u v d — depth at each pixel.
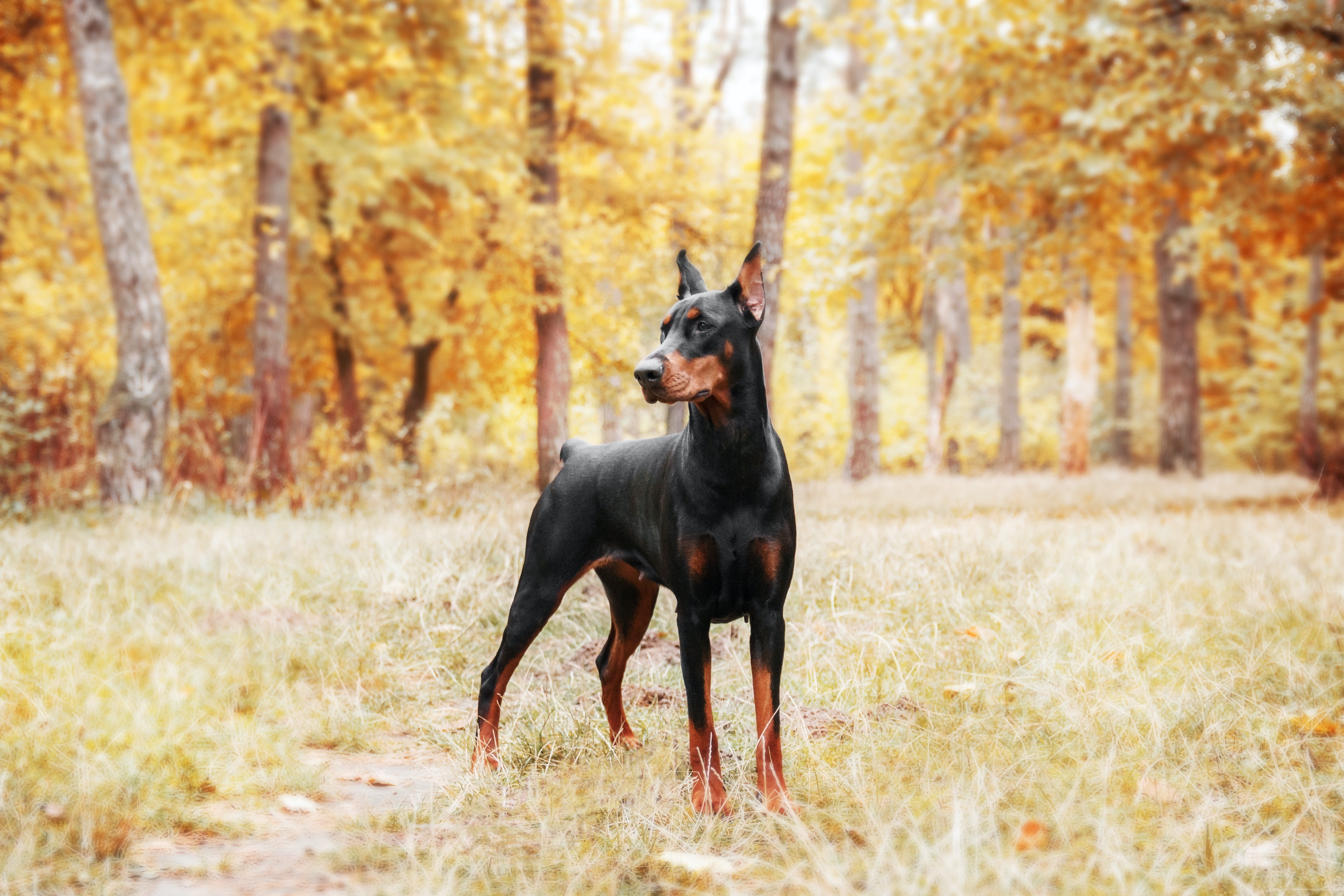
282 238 13.28
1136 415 30.92
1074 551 7.11
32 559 7.04
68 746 3.70
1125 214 12.85
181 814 3.32
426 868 2.88
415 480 11.44
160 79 14.88
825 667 4.97
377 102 15.23
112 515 9.64
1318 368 23.58
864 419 18.95
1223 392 32.25
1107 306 28.80
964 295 24.61
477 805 3.53
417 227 14.89
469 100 14.82
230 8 12.20
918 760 3.67
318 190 15.41
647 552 3.84
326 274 16.17
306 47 14.42
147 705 4.18
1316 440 16.55
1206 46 10.59
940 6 11.77
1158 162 11.90
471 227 14.44
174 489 11.09
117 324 10.75
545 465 13.21
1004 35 11.84
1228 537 7.90
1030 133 12.84
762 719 3.47
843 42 20.28
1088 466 19.27
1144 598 5.73
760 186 10.63
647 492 3.80
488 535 8.00
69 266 15.03
